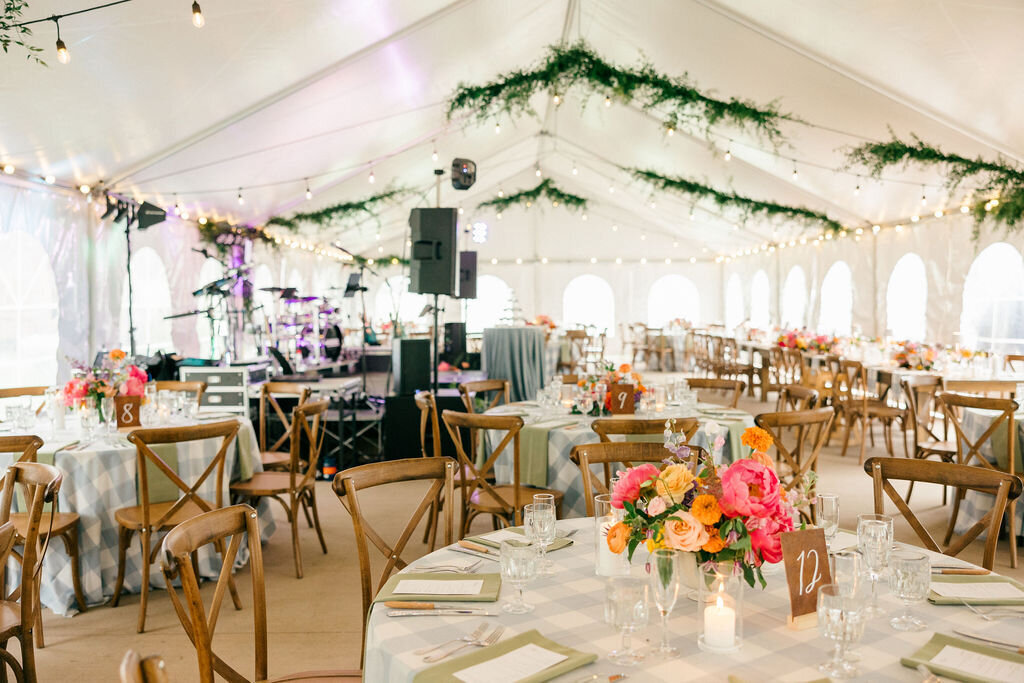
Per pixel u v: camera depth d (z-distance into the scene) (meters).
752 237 14.15
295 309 11.67
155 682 1.01
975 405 4.20
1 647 2.27
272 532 4.38
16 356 5.55
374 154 8.62
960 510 4.44
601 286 17.70
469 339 14.55
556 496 3.91
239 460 4.13
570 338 12.77
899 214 9.19
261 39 4.82
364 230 13.12
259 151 6.87
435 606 1.70
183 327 8.24
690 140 9.33
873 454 6.71
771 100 6.98
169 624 3.29
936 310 8.77
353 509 2.30
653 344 14.79
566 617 1.64
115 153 5.68
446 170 11.06
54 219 5.89
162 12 4.04
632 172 11.84
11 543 2.00
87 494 3.50
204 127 5.82
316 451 4.23
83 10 3.76
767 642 1.50
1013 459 4.11
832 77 6.08
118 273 6.77
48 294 5.85
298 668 2.82
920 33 4.98
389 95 6.93
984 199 7.24
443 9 5.70
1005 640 1.50
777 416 3.51
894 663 1.41
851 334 10.79
